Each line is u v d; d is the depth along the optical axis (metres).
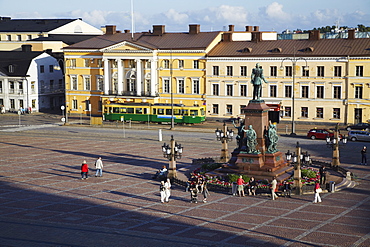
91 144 77.69
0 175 56.25
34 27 158.38
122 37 118.69
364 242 32.56
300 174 47.25
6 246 31.97
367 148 71.88
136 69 109.94
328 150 69.88
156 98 108.62
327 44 97.69
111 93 113.56
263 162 50.84
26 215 40.03
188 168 58.69
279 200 44.75
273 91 99.50
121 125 100.94
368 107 92.44
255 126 51.22
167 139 81.88
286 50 98.94
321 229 35.50
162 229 35.78
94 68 116.19
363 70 92.12
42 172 57.84
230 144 76.56
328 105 95.50
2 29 159.50
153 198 45.75
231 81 102.62
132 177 54.72
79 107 119.38
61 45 143.88
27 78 123.50
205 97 105.50
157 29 114.81
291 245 32.00
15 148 74.75
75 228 36.09
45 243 32.53
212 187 48.88
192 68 105.88
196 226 36.53
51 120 110.50
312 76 96.06
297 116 98.25
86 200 45.06
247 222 37.50
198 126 98.00
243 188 47.00
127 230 35.53
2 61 126.56
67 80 119.81
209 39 107.50
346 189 48.56
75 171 58.19
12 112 125.06
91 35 157.75
